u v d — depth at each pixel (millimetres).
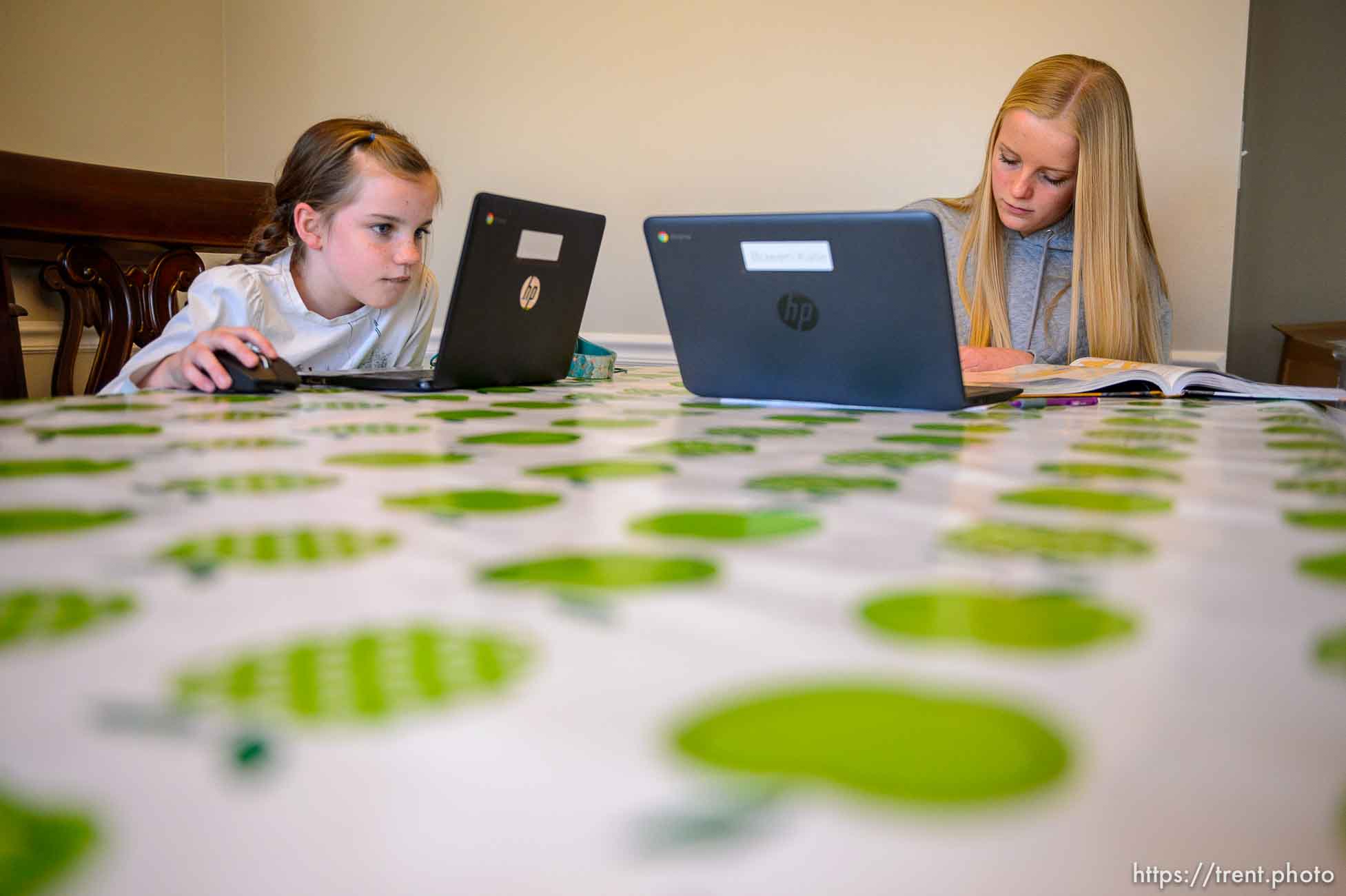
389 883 180
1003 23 2465
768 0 2631
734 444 773
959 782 213
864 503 521
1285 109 3424
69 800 202
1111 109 1900
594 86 2793
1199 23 2330
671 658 280
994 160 2012
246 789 207
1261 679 268
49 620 308
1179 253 2406
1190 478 614
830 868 186
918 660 281
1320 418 1036
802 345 1105
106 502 496
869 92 2588
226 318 1607
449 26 2885
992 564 391
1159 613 325
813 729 235
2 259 1509
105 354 1679
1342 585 361
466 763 218
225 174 3096
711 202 2748
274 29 3014
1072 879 184
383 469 614
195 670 267
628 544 421
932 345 1037
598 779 212
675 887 180
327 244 1740
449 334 1244
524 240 1293
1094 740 232
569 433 830
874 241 1009
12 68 2451
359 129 1737
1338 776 217
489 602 332
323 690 254
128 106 2766
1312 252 3467
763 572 375
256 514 471
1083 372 1412
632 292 2840
